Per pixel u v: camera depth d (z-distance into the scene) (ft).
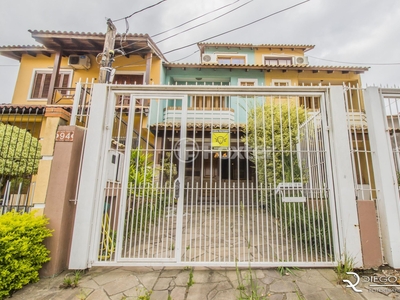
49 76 31.83
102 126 10.56
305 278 8.70
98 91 10.89
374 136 10.32
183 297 7.48
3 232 7.61
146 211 10.41
